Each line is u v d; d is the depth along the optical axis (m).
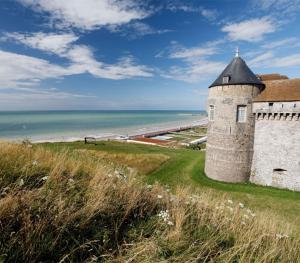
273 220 6.66
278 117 22.34
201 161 31.53
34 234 3.05
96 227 3.59
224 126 24.30
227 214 5.32
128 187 5.00
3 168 4.53
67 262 2.96
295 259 4.25
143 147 38.59
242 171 24.20
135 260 3.09
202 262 3.48
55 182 4.40
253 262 3.75
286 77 28.69
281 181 22.56
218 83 24.66
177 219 4.18
